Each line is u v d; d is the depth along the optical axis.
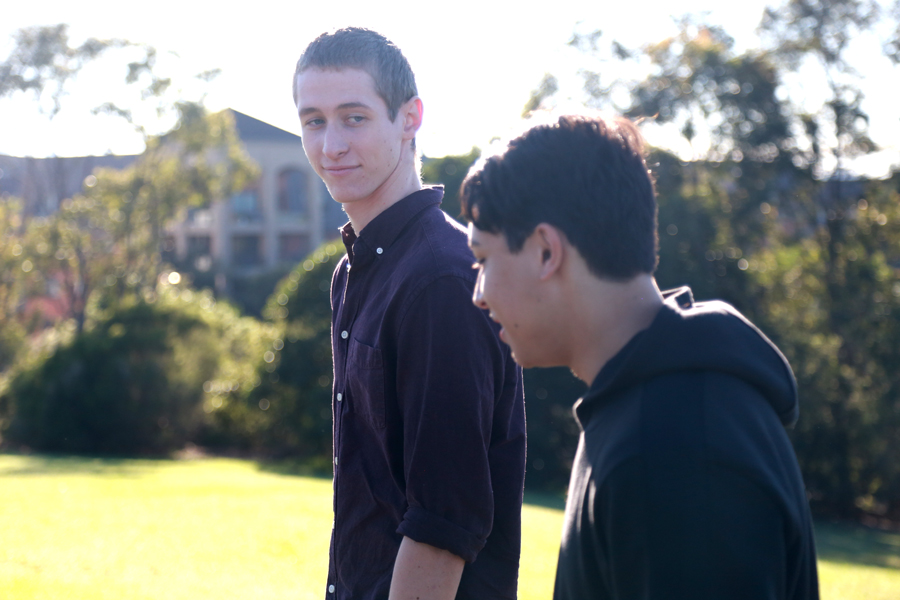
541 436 18.78
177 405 21.48
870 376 21.55
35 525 7.04
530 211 1.16
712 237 21.66
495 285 1.21
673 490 1.00
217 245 53.53
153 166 35.34
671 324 1.11
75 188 45.72
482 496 1.76
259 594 5.02
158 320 22.75
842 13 22.94
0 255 29.06
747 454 1.01
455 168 21.97
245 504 8.87
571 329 1.19
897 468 20.30
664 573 0.98
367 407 1.90
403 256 1.91
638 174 1.16
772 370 1.12
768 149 22.81
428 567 1.73
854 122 22.95
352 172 1.96
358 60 1.95
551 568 6.21
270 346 20.38
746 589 0.96
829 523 19.69
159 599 4.77
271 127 55.09
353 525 1.95
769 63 23.20
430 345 1.76
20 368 22.66
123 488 10.57
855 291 22.48
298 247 54.88
